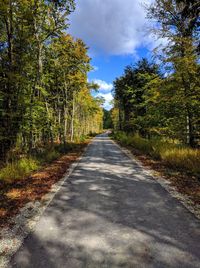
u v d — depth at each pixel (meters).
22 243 4.59
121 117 48.66
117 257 4.04
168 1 14.21
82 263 3.88
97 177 10.38
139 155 18.28
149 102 20.73
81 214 6.03
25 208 6.52
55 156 16.92
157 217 5.78
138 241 4.59
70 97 33.50
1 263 3.93
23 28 13.65
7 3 11.72
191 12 10.64
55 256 4.11
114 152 21.20
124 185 8.94
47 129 20.05
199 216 5.84
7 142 13.32
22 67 13.70
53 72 22.83
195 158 11.55
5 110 12.98
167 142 18.72
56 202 7.00
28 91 14.85
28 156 14.57
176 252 4.18
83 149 24.47
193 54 13.34
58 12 15.66
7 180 9.66
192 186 8.56
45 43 17.92
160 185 8.88
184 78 14.09
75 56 22.39
